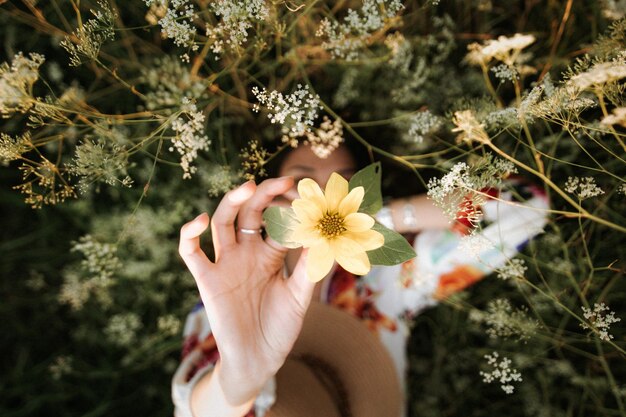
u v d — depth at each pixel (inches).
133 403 34.5
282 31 21.1
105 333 34.4
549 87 19.0
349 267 15.1
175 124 19.8
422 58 25.6
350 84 27.3
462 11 30.2
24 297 35.2
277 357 16.7
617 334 27.0
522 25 29.7
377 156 29.6
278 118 18.2
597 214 25.1
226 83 29.6
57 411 34.4
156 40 31.4
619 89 18.0
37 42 32.1
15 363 34.9
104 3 19.3
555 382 31.4
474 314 26.7
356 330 25.9
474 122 18.9
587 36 26.5
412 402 33.4
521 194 25.2
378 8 24.7
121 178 30.9
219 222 16.5
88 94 28.5
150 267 31.0
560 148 26.7
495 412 32.5
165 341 33.3
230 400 17.1
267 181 16.6
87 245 22.7
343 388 24.9
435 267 26.8
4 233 34.6
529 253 28.1
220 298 16.3
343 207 15.4
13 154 19.3
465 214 19.0
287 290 16.6
